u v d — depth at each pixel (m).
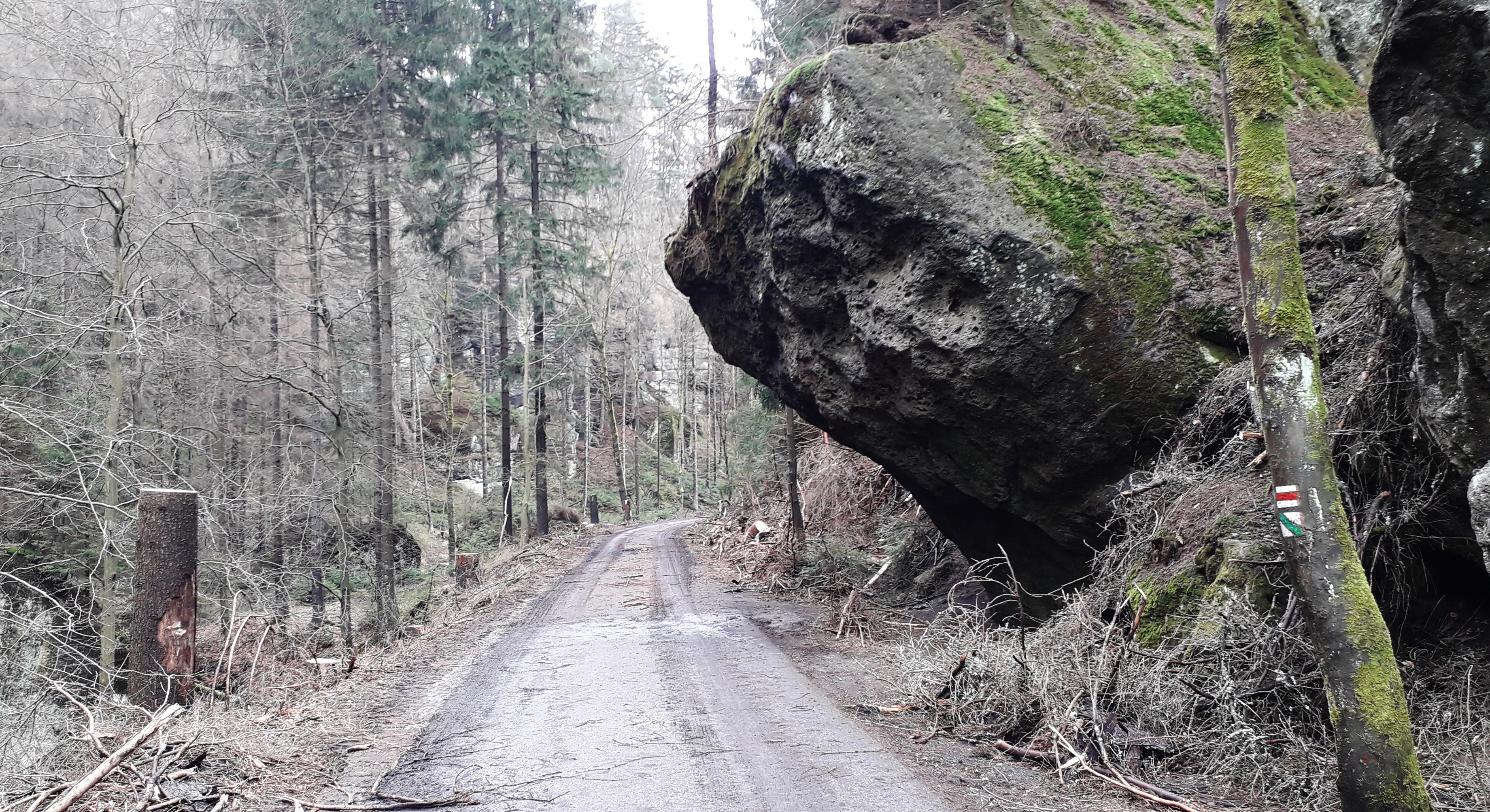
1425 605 5.73
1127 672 5.68
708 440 57.84
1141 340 7.56
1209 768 5.02
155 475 13.43
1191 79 8.74
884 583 14.05
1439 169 4.21
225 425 16.20
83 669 12.24
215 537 12.90
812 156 9.09
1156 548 6.86
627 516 39.12
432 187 23.81
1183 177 8.04
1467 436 4.34
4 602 10.85
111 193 13.35
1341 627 3.73
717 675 8.32
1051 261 7.72
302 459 17.53
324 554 17.88
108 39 12.10
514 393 46.72
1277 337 3.90
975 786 5.00
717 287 12.55
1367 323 5.99
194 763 5.33
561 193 28.50
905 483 10.50
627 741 6.09
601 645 10.12
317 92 18.69
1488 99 4.00
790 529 16.55
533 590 16.12
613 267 36.38
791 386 11.62
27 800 4.64
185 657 7.31
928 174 8.27
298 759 5.71
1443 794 4.30
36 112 14.22
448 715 7.04
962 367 8.19
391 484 17.30
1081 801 4.71
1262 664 5.35
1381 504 5.71
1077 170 8.05
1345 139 8.20
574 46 25.81
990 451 8.55
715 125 16.77
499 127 24.14
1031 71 8.73
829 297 9.88
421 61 21.02
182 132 15.49
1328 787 4.55
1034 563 9.10
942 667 7.11
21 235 13.23
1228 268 7.57
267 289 15.30
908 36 9.18
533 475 32.09
